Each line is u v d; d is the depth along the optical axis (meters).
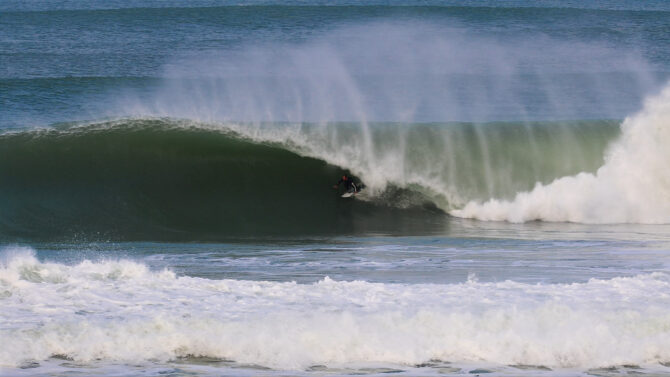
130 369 26.97
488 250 48.66
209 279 36.34
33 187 62.31
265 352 28.14
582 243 51.56
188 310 31.83
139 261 44.88
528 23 142.38
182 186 63.59
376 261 44.59
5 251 48.62
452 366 27.58
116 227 56.97
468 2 163.25
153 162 64.88
